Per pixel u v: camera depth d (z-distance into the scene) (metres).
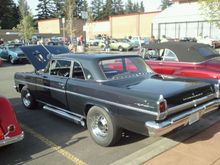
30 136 5.91
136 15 52.97
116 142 5.21
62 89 6.13
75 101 5.82
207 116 6.76
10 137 4.55
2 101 4.73
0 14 82.38
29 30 42.75
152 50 9.45
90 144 5.45
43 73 7.00
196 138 5.53
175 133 5.77
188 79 5.75
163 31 44.56
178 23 42.34
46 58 8.07
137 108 4.55
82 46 26.94
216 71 7.65
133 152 5.04
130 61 6.03
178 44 8.91
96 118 5.35
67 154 5.08
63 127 6.40
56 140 5.69
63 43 36.00
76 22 53.84
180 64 8.59
